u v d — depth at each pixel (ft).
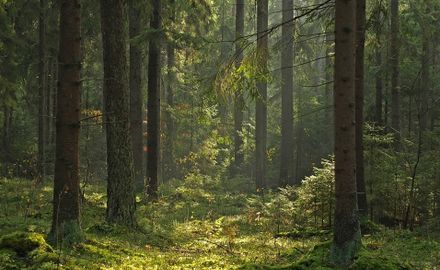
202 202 71.10
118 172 41.83
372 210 48.83
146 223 44.98
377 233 40.22
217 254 33.91
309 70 95.61
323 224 47.78
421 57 82.69
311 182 47.57
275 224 49.70
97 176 103.09
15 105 68.08
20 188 61.77
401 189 47.93
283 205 51.19
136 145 69.92
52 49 76.07
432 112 86.58
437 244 34.94
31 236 27.12
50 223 39.63
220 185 95.71
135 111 70.13
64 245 29.22
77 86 30.25
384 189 47.83
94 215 48.75
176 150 117.39
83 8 67.26
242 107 40.52
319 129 114.21
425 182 47.83
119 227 40.04
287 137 83.97
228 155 123.13
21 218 40.45
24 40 73.82
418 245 34.81
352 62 25.09
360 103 42.14
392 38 62.34
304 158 116.47
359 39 41.60
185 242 39.68
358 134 42.22
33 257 25.48
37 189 61.82
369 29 47.42
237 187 94.07
